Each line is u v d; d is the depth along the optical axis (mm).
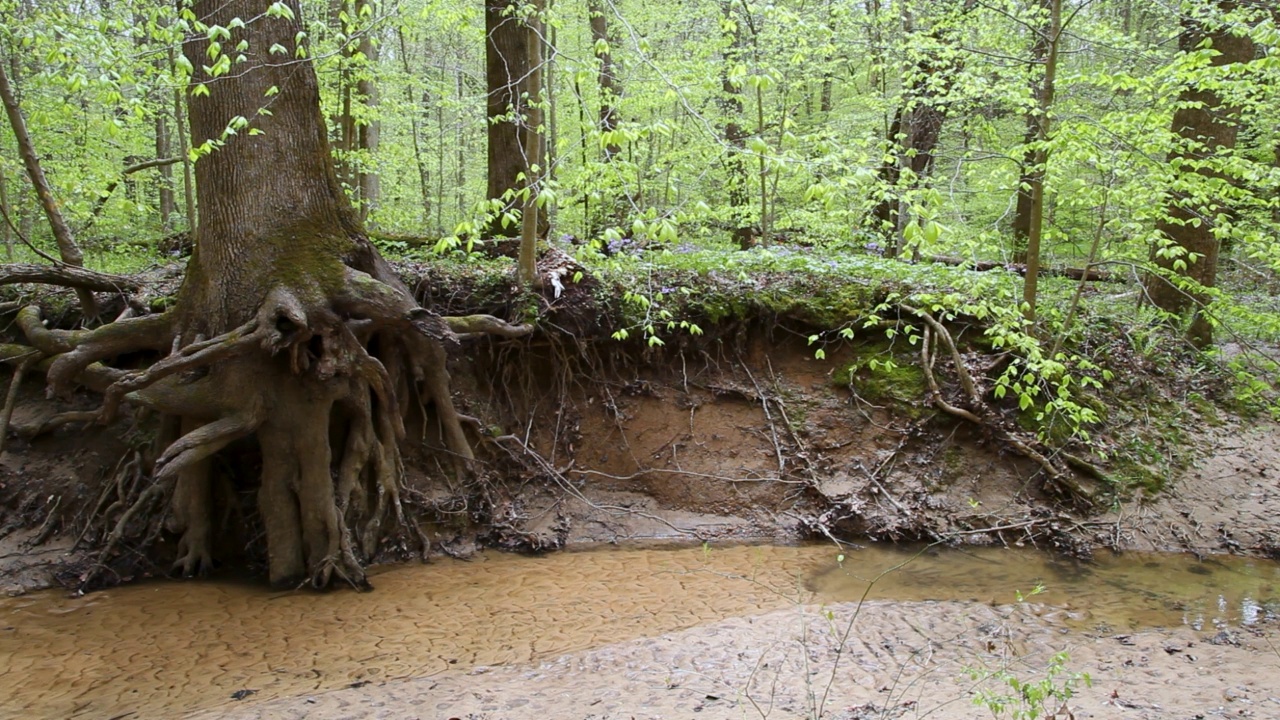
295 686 5445
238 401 7270
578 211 16484
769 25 11094
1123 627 6426
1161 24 10289
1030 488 9086
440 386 9008
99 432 8492
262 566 7945
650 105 11828
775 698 5102
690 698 5133
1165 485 8992
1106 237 11180
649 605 7023
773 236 14883
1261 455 9391
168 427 7953
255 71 7258
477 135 22641
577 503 9320
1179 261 8234
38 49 7543
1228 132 10008
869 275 10719
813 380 10172
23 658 5918
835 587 7461
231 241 7320
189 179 11875
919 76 10992
